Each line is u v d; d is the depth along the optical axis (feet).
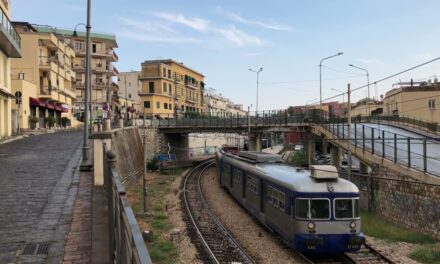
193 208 80.64
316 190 49.93
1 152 75.87
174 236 57.52
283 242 56.65
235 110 489.67
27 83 143.13
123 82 327.47
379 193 75.56
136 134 145.89
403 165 70.59
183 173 143.95
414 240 57.88
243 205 80.23
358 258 49.78
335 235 49.37
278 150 287.69
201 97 354.33
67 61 202.49
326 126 132.46
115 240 25.26
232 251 51.65
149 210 76.18
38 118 147.84
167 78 277.85
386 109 220.84
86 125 59.98
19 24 177.27
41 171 57.06
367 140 98.17
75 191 45.55
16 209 38.52
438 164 75.82
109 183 31.12
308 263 48.06
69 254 28.17
